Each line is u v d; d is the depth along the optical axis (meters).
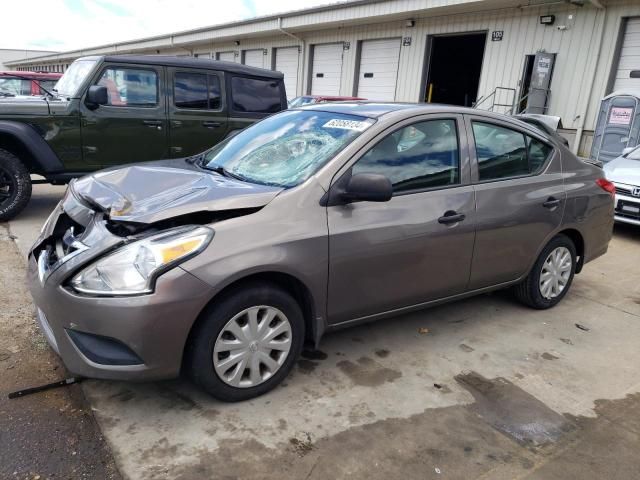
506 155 3.79
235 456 2.39
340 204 2.91
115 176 3.27
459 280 3.55
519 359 3.48
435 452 2.51
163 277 2.38
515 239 3.80
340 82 17.92
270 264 2.61
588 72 11.64
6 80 10.63
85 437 2.46
